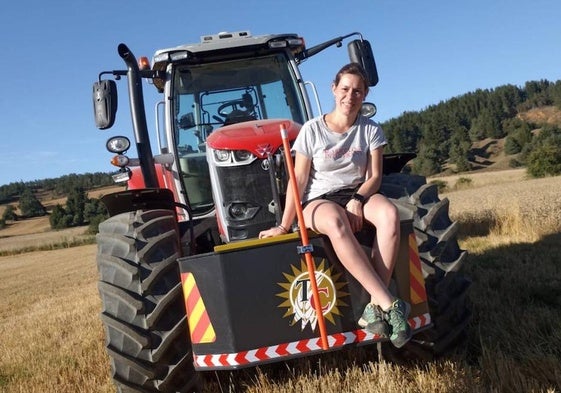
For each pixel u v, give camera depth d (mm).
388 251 3328
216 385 4004
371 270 3232
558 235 9289
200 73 4918
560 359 3645
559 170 44656
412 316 3420
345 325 3266
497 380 3475
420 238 3824
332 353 4215
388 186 4203
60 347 6523
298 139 3578
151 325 3395
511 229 10891
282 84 5008
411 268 3447
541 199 15453
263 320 3236
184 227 4395
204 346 3271
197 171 4699
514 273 6355
